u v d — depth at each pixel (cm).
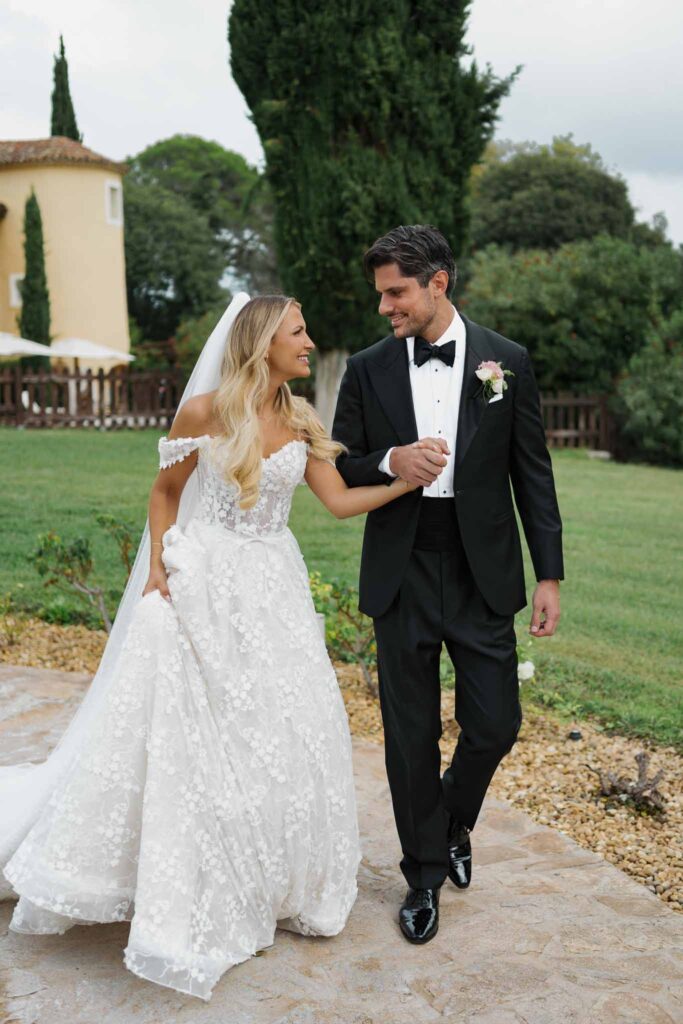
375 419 308
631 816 399
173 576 287
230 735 279
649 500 1259
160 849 262
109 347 2820
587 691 553
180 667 278
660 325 1844
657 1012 261
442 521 300
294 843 282
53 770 313
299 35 1232
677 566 874
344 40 1241
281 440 301
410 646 298
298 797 283
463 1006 262
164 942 256
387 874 338
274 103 1277
